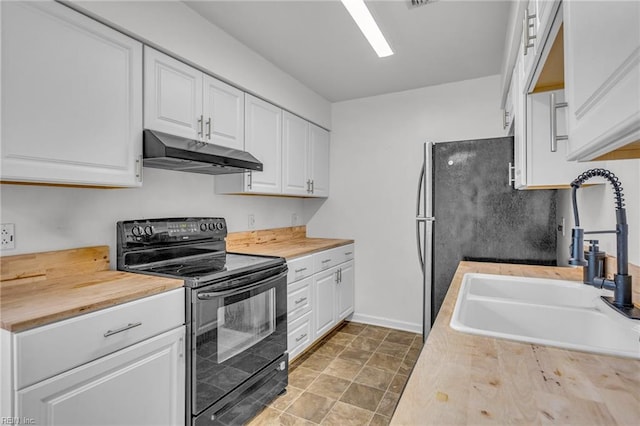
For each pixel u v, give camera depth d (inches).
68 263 64.7
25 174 50.1
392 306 130.9
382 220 132.6
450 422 21.5
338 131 140.9
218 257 89.9
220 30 84.0
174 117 73.3
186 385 61.7
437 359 31.0
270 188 104.8
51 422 42.8
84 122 57.4
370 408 78.7
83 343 46.1
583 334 46.1
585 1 22.6
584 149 22.8
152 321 55.6
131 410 52.2
